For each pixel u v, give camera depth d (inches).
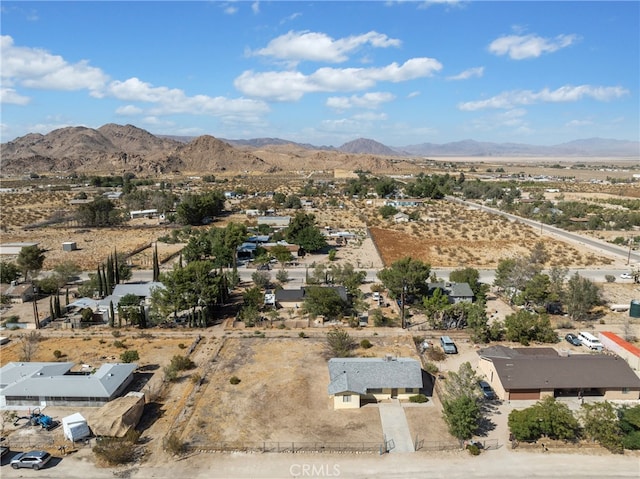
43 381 2132.1
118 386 2151.8
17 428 1926.7
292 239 5211.6
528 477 1631.4
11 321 3100.4
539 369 2176.4
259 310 3294.8
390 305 3405.5
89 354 2635.3
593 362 2213.3
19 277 4023.1
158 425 1947.6
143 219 7317.9
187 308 3029.0
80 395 2069.4
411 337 2837.1
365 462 1711.4
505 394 2107.5
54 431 1902.1
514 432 1812.3
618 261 4660.4
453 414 1833.2
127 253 4968.0
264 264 4421.8
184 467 1689.2
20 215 7421.3
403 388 2118.6
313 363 2495.1
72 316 3216.0
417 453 1761.8
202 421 1958.7
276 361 2516.0
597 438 1792.6
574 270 4357.8
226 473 1656.0
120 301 3211.1
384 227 6456.7
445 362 2503.7
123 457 1717.5
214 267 4362.7
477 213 7495.1
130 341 2817.4
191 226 6501.0
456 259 4756.4
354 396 2050.9
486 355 2349.9
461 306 2952.8
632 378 2144.4
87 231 6304.1
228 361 2519.7
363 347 2684.5
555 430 1791.3
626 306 3312.0
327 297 3080.7
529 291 3270.2
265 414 2014.0
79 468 1685.5
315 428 1915.6
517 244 5369.1
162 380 2317.9
